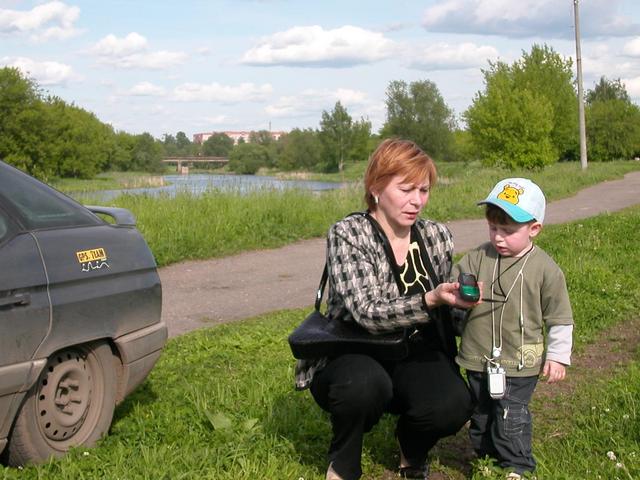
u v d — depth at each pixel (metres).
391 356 3.65
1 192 4.08
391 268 3.62
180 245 13.10
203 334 7.49
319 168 104.56
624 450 4.17
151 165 104.88
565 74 51.09
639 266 9.92
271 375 5.61
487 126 41.25
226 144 124.19
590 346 6.71
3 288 3.74
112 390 4.42
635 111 78.56
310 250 14.05
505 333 3.70
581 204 22.47
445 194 23.64
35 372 3.84
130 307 4.50
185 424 4.59
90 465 3.90
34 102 71.62
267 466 3.92
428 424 3.62
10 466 3.97
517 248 3.67
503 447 3.75
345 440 3.56
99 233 4.48
